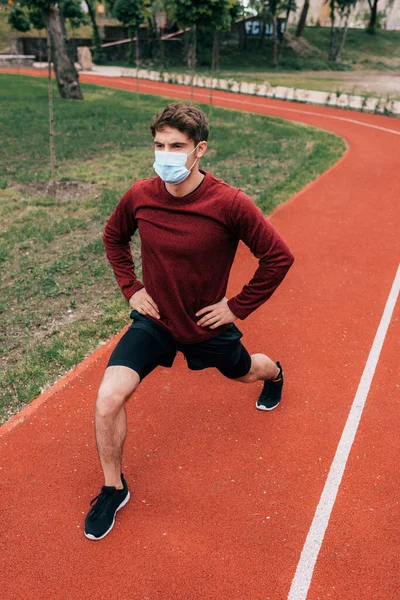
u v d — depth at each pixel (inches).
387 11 2691.9
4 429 146.2
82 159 554.3
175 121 94.7
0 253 277.6
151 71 1797.5
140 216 104.5
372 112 997.2
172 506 122.1
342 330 201.5
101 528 112.8
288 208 366.0
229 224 101.0
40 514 120.3
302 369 176.4
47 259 273.7
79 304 222.1
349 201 385.1
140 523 117.7
